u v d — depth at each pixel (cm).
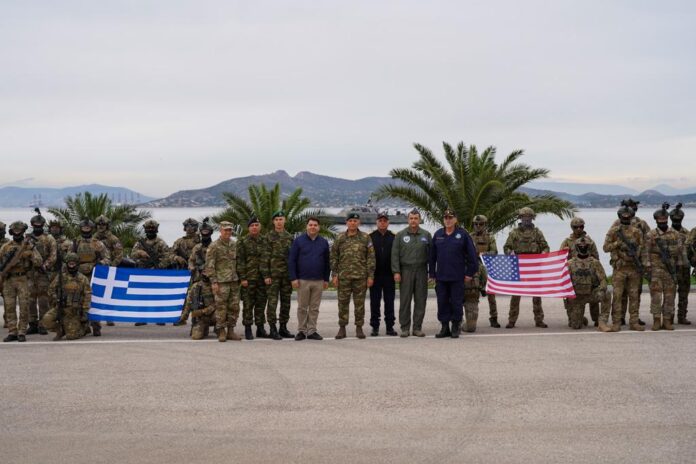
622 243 1305
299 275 1254
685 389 887
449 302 1277
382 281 1308
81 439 705
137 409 805
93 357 1087
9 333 1236
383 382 925
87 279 1280
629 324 1373
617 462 641
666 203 1337
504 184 2825
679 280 1393
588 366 1013
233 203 2938
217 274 1229
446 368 1004
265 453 665
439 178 2836
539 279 1366
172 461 646
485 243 1432
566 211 2786
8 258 1220
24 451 671
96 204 3159
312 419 768
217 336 1297
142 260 1520
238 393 873
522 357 1077
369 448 678
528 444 689
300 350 1145
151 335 1323
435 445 686
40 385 910
